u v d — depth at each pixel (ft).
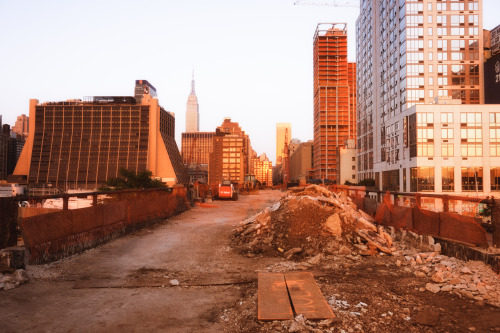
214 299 15.74
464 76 244.01
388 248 25.17
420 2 245.45
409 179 218.38
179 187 58.75
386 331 12.10
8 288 16.63
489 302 14.61
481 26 244.83
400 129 233.35
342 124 638.12
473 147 204.74
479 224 20.29
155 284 17.93
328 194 35.68
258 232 29.32
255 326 12.58
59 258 22.58
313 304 14.07
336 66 650.43
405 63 244.83
